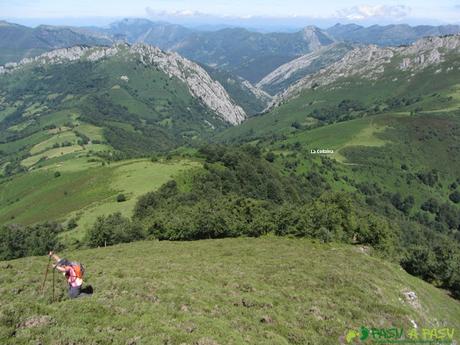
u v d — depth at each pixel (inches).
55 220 4958.2
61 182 7475.4
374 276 1727.4
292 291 1261.1
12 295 951.6
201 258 1973.4
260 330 875.4
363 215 3870.6
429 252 3316.9
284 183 7214.6
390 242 3476.9
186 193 4948.3
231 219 3565.5
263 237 3272.6
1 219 6850.4
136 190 5398.6
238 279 1317.7
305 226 3361.2
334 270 1610.5
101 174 6761.8
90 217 4690.0
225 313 933.2
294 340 879.1
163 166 6565.0
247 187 6043.3
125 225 3634.4
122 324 756.0
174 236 3464.6
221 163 6988.2
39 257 1720.0
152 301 935.0
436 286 3100.4
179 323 791.7
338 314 1091.9
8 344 649.0
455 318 1820.9
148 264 1608.0
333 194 3806.6
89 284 1007.6
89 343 664.4
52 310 791.7
